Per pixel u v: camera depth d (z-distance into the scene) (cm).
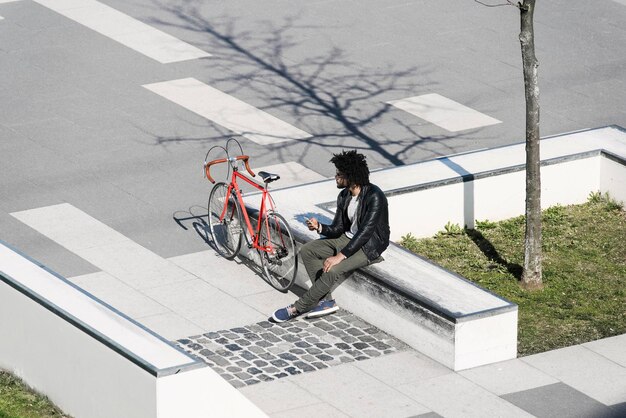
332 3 3153
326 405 1477
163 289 1784
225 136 2380
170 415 1316
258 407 1465
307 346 1623
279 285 1784
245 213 1822
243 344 1625
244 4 3138
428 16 3062
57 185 2150
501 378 1547
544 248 1942
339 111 2514
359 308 1702
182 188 2156
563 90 2641
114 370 1364
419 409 1472
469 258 1905
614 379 1548
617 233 2000
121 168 2228
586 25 3028
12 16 2997
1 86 2581
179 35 2909
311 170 2239
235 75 2684
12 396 1503
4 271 1546
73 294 1488
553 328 1686
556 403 1488
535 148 1761
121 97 2548
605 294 1794
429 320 1580
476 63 2777
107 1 3136
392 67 2748
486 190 2008
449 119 2484
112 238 1956
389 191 1914
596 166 2102
